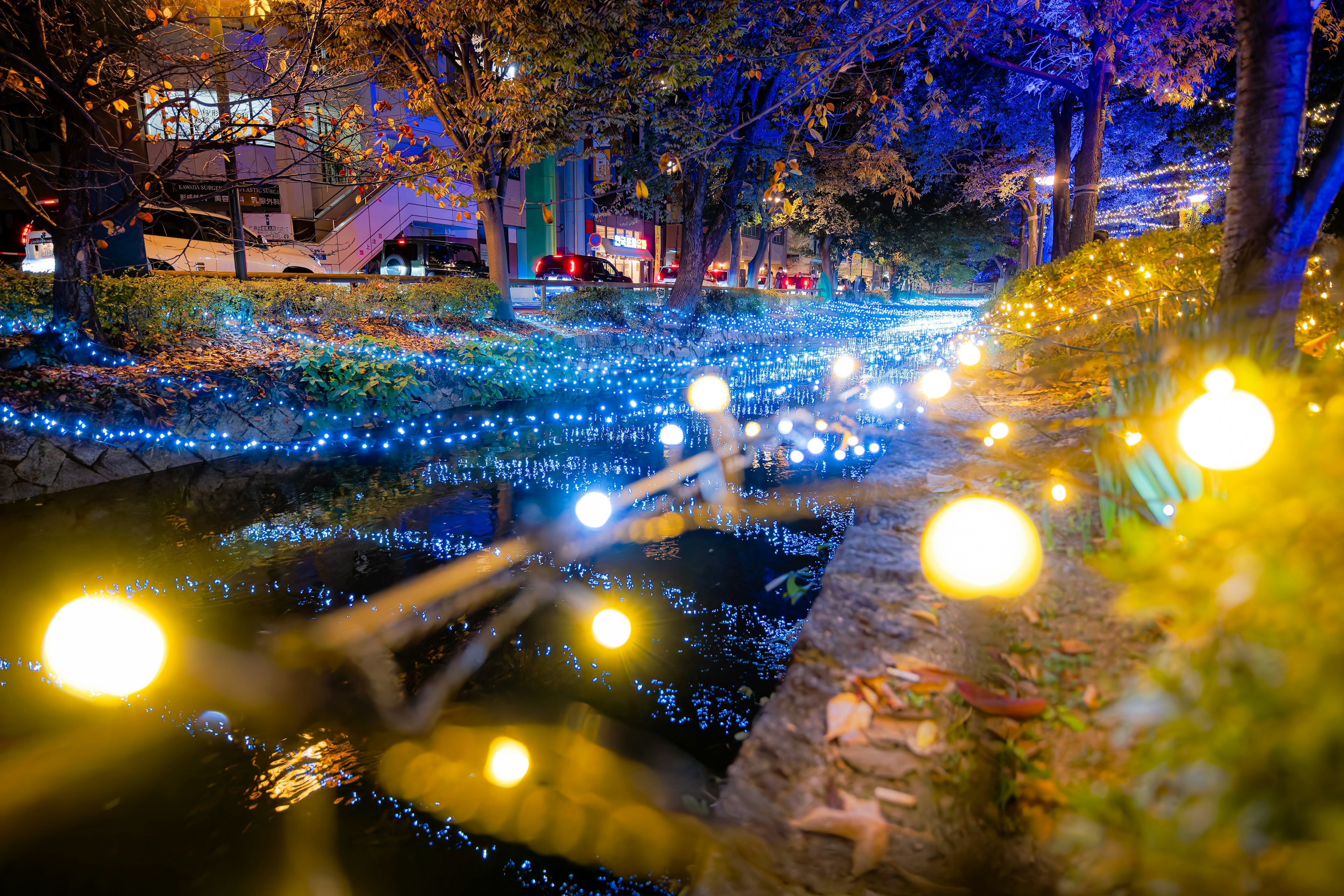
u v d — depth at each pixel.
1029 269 22.39
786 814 1.94
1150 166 28.36
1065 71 19.58
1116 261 14.09
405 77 14.71
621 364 18.56
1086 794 1.78
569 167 37.72
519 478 8.14
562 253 38.12
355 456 9.42
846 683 2.45
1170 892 1.48
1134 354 4.53
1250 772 1.49
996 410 7.07
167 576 5.26
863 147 23.06
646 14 14.88
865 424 9.12
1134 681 2.18
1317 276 7.91
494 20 13.30
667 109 18.70
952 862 1.74
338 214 27.94
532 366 15.67
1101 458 3.55
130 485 7.94
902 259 45.88
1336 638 1.56
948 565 2.33
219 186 10.00
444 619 4.51
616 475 8.21
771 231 27.30
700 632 4.32
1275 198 4.21
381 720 3.43
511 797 2.87
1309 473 2.20
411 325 16.27
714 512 6.46
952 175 32.59
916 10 6.63
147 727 3.41
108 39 9.09
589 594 4.85
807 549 5.63
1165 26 16.16
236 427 9.75
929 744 2.14
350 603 4.75
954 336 18.22
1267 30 4.16
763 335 26.72
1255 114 4.25
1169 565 2.59
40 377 8.52
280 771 3.11
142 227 12.77
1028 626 2.70
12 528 6.41
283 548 5.85
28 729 3.38
